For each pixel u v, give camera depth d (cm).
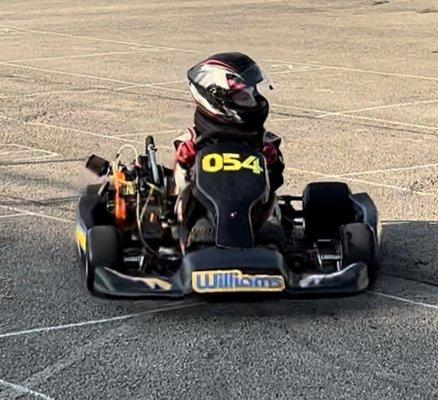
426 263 710
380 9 2758
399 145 1122
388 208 859
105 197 689
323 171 997
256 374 526
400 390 507
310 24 2420
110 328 591
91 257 594
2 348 560
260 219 612
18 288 659
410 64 1777
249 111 618
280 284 569
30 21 2553
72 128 1219
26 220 824
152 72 1683
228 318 606
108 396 500
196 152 627
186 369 532
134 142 1136
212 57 640
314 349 559
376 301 637
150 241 649
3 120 1268
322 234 672
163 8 2833
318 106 1367
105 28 2378
